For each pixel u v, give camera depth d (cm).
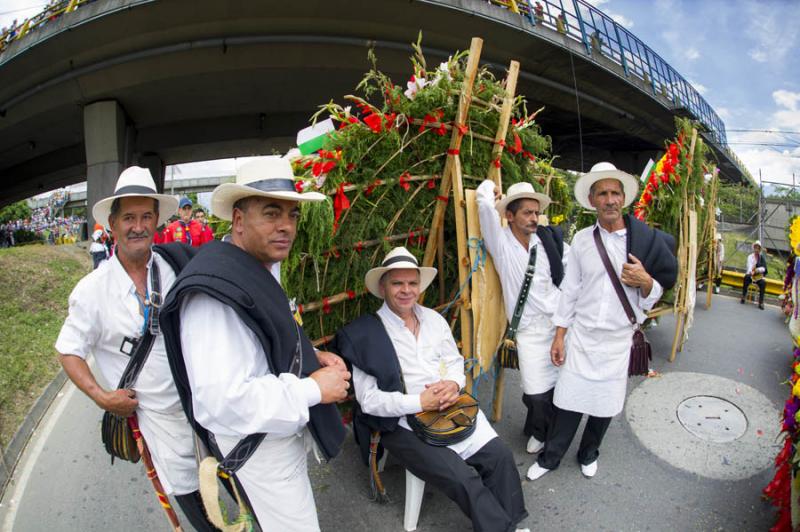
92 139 1664
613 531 271
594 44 1708
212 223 304
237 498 175
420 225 348
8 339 560
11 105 1766
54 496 311
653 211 508
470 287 346
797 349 292
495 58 1588
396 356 275
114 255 215
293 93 1692
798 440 236
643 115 2198
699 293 914
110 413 220
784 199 1550
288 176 167
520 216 326
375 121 293
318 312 307
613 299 283
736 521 277
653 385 444
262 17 1343
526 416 402
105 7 1316
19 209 4500
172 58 1464
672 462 333
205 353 149
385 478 322
